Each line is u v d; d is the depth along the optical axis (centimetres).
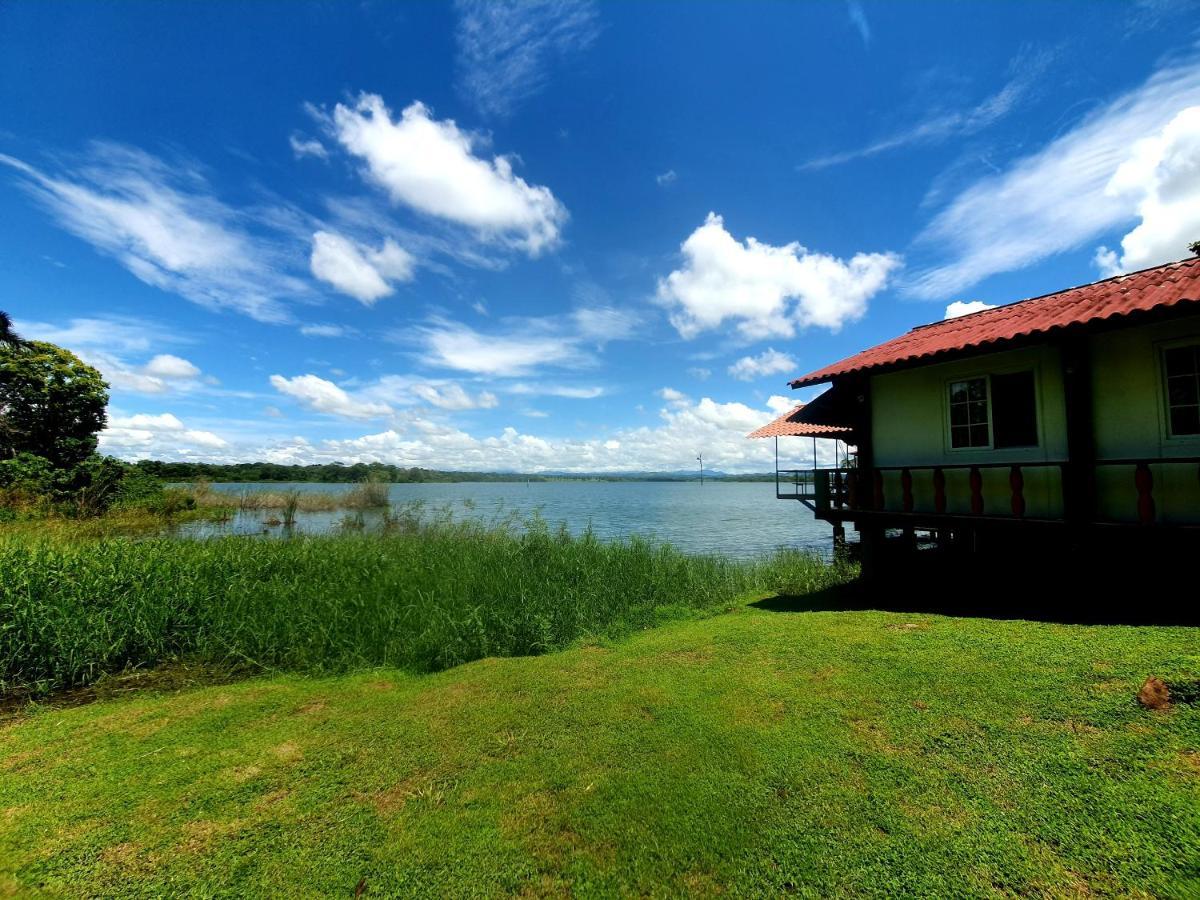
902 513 843
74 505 2002
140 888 265
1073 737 337
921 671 457
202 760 392
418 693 517
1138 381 650
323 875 272
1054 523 675
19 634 562
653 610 873
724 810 305
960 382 829
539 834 296
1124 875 237
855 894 242
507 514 1759
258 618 690
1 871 278
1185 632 474
